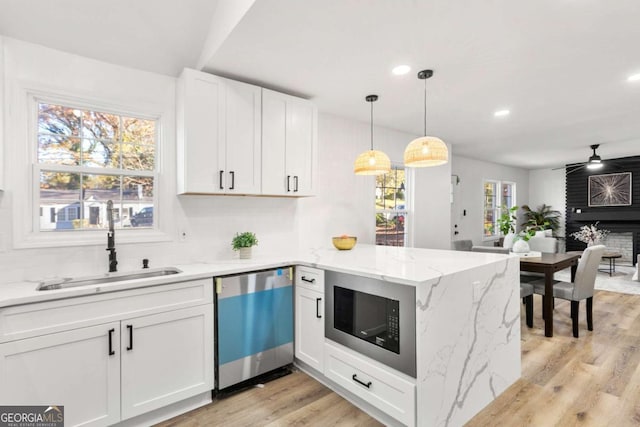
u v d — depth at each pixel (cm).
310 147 296
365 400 196
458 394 187
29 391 156
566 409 202
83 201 225
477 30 192
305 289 244
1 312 150
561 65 238
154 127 253
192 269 224
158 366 192
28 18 194
